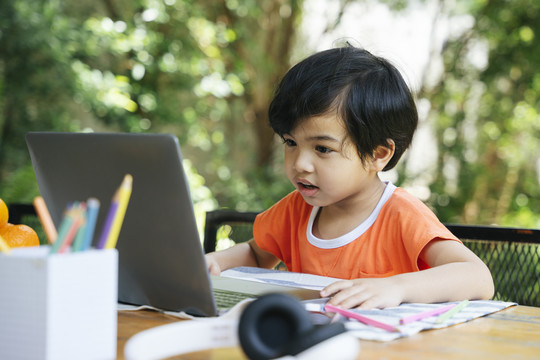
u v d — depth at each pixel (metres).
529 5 5.43
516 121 5.66
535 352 0.70
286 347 0.53
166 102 5.51
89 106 4.88
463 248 1.09
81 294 0.61
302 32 5.96
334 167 1.15
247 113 6.17
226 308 0.86
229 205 5.86
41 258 0.59
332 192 1.17
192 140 5.71
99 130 5.38
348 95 1.14
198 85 5.52
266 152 6.23
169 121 5.46
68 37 4.75
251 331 0.55
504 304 0.97
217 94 5.54
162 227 0.79
